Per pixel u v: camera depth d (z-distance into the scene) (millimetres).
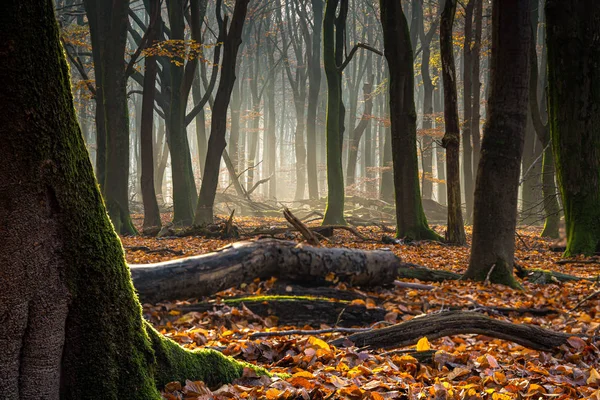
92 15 22922
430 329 4523
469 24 27469
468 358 4582
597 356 4906
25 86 2211
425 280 9516
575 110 15320
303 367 3945
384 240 17641
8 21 2158
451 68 15484
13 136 2213
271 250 6750
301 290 6773
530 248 18406
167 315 5773
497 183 9859
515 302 7992
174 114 23391
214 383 3242
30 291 2293
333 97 23094
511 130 9859
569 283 10008
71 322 2445
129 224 20422
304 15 42375
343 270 7242
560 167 15609
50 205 2330
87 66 31266
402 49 18141
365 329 4863
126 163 20469
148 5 27781
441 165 44938
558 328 6316
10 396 2275
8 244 2234
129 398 2607
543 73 36469
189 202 23516
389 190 39562
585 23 15148
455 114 16062
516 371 4332
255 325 5691
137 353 2691
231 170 34844
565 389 3898
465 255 14797
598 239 15031
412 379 3836
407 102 18266
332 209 23156
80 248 2426
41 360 2346
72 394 2473
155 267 5957
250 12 44500
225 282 6348
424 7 47969
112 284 2561
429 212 35406
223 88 21391
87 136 42719
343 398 3227
